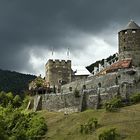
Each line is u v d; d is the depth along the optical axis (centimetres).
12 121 16162
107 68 17962
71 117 15038
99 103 15588
